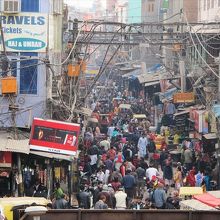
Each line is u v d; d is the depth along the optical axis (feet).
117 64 366.84
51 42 136.56
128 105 285.02
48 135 120.57
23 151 116.26
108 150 177.68
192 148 183.52
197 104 205.46
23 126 130.31
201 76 189.06
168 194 138.51
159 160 178.70
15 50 132.36
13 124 126.41
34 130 120.26
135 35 183.73
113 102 325.01
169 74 247.09
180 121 208.85
